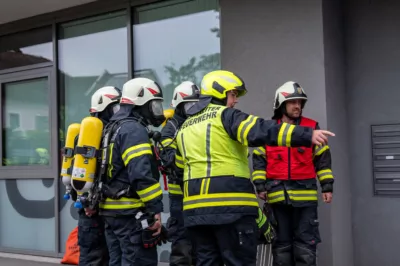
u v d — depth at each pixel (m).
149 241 3.44
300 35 4.65
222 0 5.12
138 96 3.67
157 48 5.84
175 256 4.50
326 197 4.11
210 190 3.10
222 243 3.12
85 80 6.42
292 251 4.25
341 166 4.77
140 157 3.37
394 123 4.77
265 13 4.84
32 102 6.89
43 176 6.61
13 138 7.06
